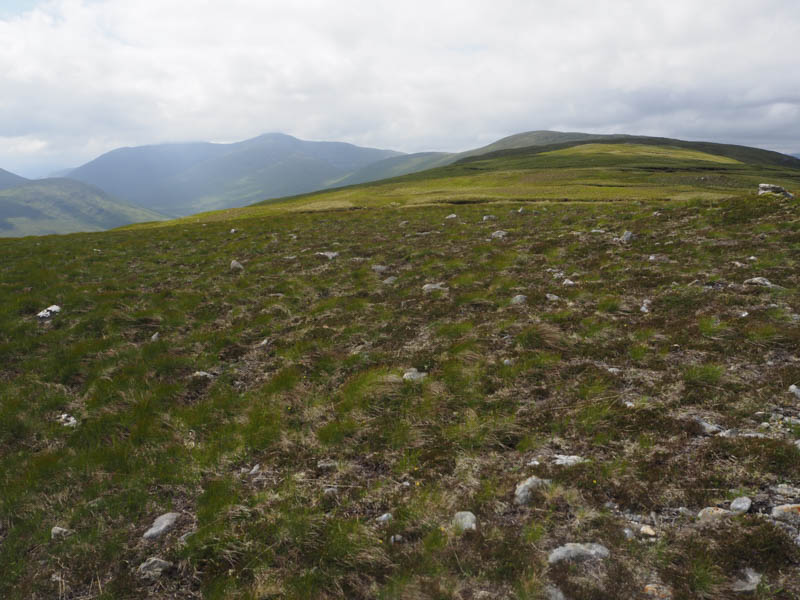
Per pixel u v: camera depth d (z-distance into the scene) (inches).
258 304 728.3
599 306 551.5
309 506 275.1
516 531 233.1
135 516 289.3
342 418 368.8
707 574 191.6
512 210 1716.3
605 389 362.6
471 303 631.2
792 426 277.4
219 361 522.6
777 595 180.1
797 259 625.9
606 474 264.4
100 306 692.7
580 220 1262.3
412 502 264.7
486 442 320.5
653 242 859.4
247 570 234.4
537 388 382.3
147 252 1256.8
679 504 238.4
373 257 1010.7
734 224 905.5
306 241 1328.7
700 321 448.8
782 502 225.8
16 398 444.5
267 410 394.6
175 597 227.6
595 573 203.2
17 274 931.3
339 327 594.2
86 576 244.8
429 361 454.3
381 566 225.3
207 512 278.8
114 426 393.7
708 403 324.2
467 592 202.4
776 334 397.4
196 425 388.2
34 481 327.9
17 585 244.1
